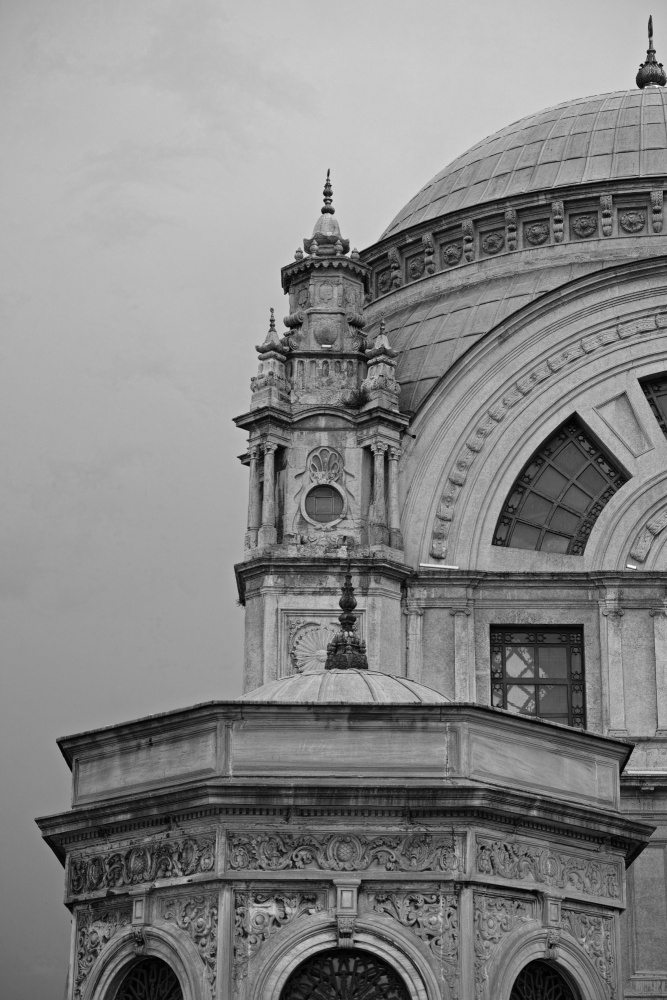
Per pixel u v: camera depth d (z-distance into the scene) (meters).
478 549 35.81
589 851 24.52
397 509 35.69
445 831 22.89
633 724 34.19
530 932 23.30
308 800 22.73
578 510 36.47
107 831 24.06
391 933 22.53
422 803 22.75
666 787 32.91
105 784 24.61
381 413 35.81
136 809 23.53
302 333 37.41
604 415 36.69
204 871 22.84
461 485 36.22
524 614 35.12
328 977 22.64
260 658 34.34
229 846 22.78
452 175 44.22
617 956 24.53
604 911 24.55
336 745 23.30
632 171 41.03
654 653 34.62
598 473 36.72
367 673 25.66
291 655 34.38
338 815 22.88
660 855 32.66
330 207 38.88
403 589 35.28
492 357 37.03
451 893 22.75
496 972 22.78
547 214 40.00
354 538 35.38
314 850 22.80
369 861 22.78
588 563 35.50
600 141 42.22
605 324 37.09
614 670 34.50
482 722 23.59
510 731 24.00
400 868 22.78
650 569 35.31
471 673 34.66
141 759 24.30
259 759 23.25
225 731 23.39
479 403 36.75
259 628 34.59
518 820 23.38
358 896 22.69
